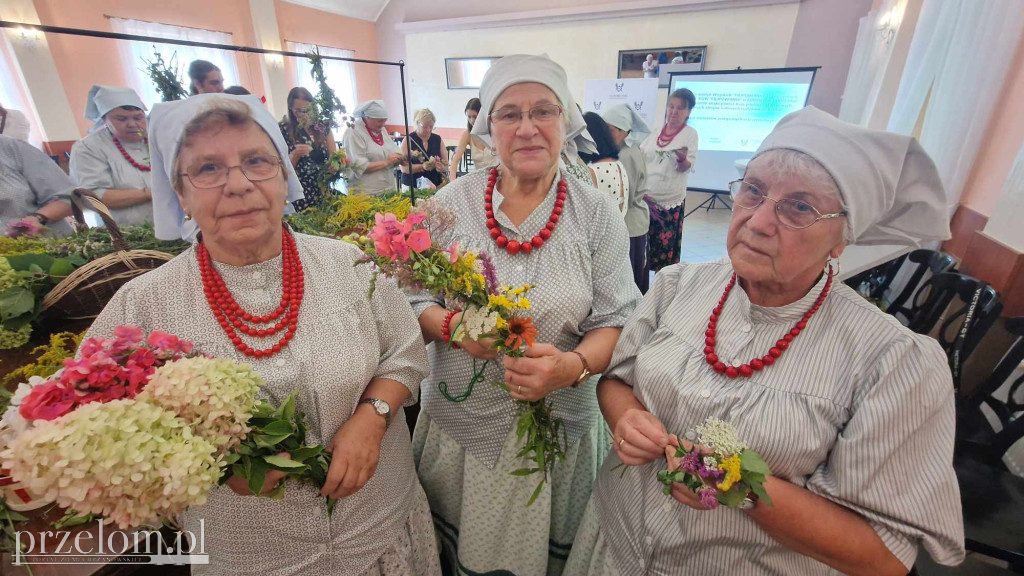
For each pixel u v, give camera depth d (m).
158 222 0.89
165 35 6.07
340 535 0.95
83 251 1.47
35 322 1.24
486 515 1.24
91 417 0.56
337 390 0.88
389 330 1.03
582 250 1.11
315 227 2.03
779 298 0.82
